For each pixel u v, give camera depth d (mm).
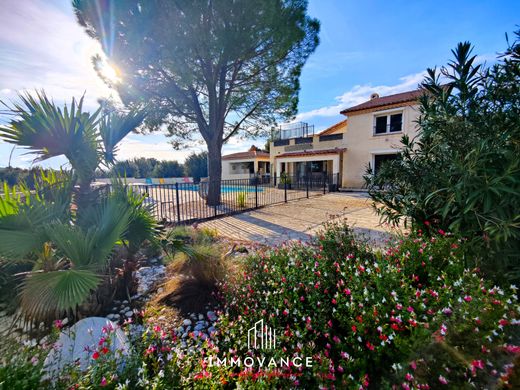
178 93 8203
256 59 8383
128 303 2576
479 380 1174
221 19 6621
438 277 1738
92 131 2539
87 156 2510
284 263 2471
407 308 1493
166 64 6961
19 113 2031
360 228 5309
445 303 1508
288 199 10977
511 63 1975
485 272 1850
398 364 1319
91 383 1248
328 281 2084
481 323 1285
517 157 1657
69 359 1521
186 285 2709
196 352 1635
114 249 2516
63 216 2383
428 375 1241
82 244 1923
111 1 5938
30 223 2027
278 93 9320
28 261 2188
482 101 2107
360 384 1328
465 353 1250
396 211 2738
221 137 9555
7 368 1140
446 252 2043
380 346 1443
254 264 2553
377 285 1733
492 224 1792
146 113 2984
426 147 2510
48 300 1667
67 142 2342
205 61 7699
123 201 2490
